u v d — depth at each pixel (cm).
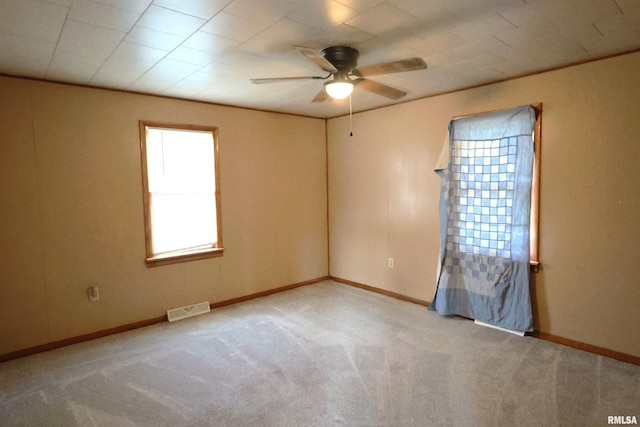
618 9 191
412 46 239
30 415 215
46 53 239
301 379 250
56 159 302
